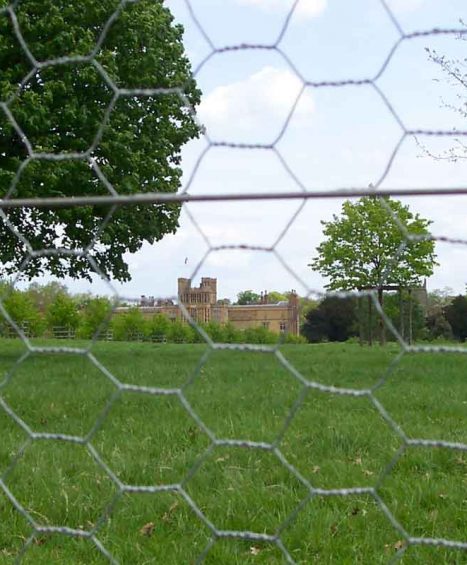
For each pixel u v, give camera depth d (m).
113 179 11.20
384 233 15.48
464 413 6.57
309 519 3.87
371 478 4.52
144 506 4.12
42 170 10.58
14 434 5.77
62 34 9.99
